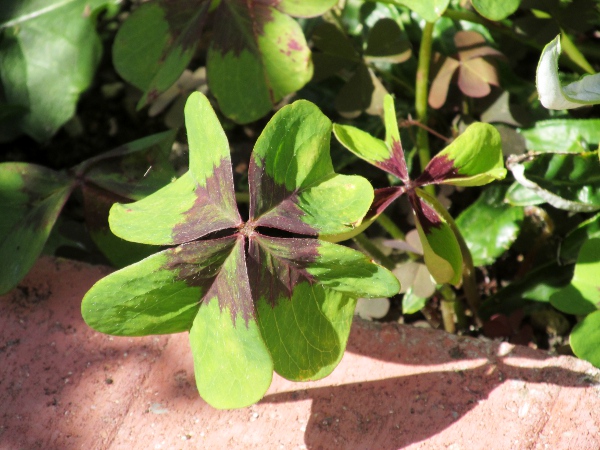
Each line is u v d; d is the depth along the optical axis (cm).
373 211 21
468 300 27
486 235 28
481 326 28
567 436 21
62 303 25
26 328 25
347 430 22
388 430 22
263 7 27
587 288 23
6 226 25
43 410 23
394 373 23
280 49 27
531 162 26
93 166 26
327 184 20
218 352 20
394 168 22
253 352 19
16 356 24
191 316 21
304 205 20
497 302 28
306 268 20
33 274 26
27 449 22
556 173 26
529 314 28
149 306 20
